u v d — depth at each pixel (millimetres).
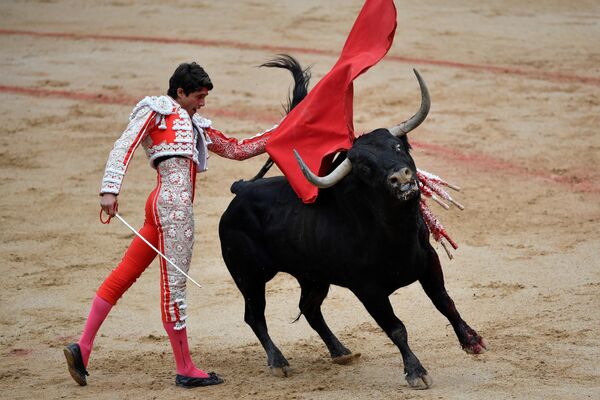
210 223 24484
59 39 43969
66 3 51344
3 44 43125
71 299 19953
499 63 39375
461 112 33250
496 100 34469
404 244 13633
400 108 33688
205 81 14547
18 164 29359
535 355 15359
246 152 15406
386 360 15844
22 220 25016
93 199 26562
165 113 14359
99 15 48656
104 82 37375
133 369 15992
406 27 45125
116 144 14242
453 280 20078
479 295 19125
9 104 34875
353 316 18484
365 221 13773
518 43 42500
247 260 15445
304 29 45062
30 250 23000
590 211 24484
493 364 15023
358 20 15055
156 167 14648
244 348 17062
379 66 38781
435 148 29922
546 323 17109
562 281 19609
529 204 25172
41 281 21031
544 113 33031
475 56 40406
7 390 14969
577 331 16500
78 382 14867
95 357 16734
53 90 36500
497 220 24016
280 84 36906
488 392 13422
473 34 43938
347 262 14086
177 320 14555
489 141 30438
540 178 27219
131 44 42875
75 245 23281
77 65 39688
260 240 15320
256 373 15492
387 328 14047
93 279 21156
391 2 14797
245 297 15742
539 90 35594
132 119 14422
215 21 47000
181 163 14492
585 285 19203
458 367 15008
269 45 42375
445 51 41188
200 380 14719
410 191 12680
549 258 21125
